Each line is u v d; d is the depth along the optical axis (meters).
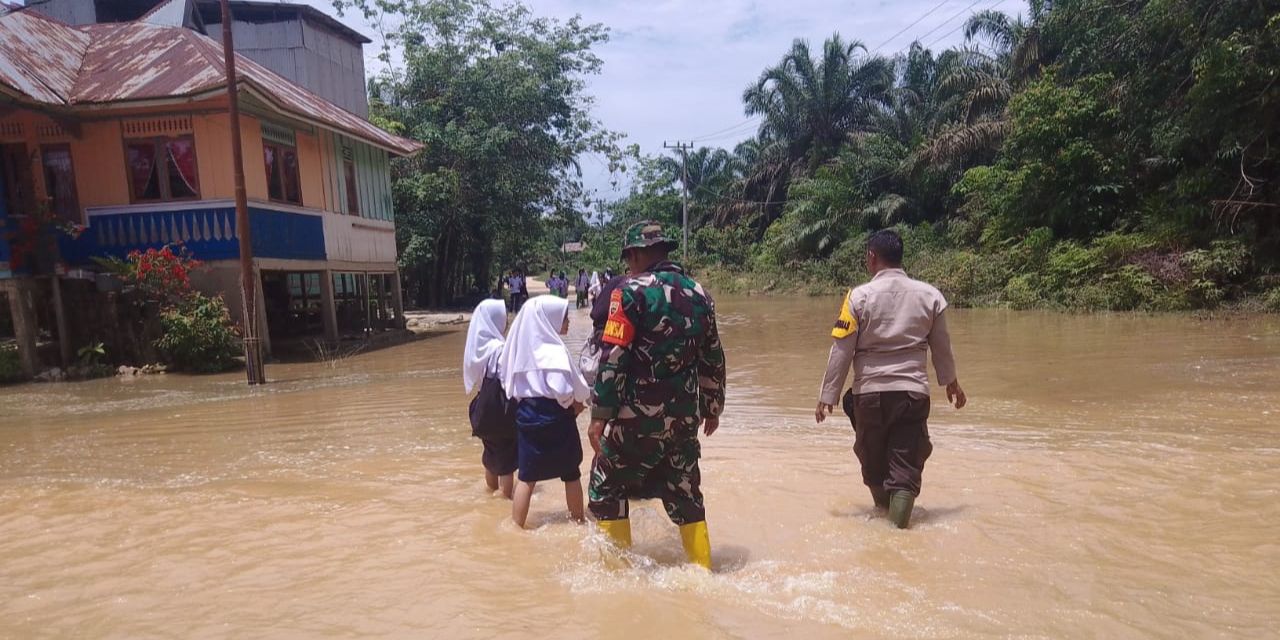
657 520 4.76
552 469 4.62
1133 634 3.08
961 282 25.95
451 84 31.55
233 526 4.65
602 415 3.83
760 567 3.90
